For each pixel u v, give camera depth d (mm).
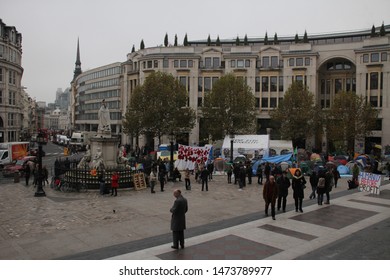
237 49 68188
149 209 17906
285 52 66250
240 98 51594
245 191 23625
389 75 58031
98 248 11812
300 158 39875
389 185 25797
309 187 25141
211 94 53250
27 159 38688
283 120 55156
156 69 70000
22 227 14461
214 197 21375
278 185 17000
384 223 14891
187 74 68750
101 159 26297
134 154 46438
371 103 58875
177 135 56781
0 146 42344
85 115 112750
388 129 58125
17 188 25609
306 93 54625
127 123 52875
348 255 11000
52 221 15453
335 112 52188
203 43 85375
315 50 65375
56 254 11234
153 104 51438
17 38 72562
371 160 37812
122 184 24266
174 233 11453
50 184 26531
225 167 34406
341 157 39469
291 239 12625
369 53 59469
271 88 66062
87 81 109750
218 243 12156
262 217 15961
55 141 113438
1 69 63938
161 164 25906
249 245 11953
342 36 74562
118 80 89875
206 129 53938
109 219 15812
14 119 69125
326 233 13391
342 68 67250
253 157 36812
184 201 11570
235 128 51969
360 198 20453
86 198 21094
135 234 13477
